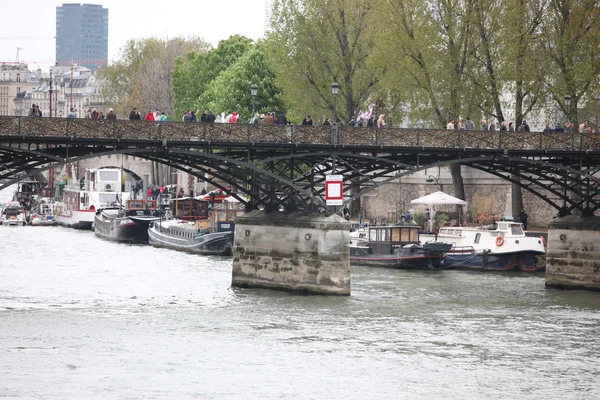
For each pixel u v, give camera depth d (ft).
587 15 336.49
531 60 340.80
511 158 285.84
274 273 286.25
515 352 210.79
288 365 196.75
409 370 194.90
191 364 196.13
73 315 244.01
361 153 290.97
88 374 187.73
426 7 361.71
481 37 354.54
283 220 283.79
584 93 340.80
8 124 246.68
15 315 243.40
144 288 295.28
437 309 258.57
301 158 286.87
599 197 360.07
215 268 358.02
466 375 192.34
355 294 281.33
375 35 378.94
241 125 265.95
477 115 354.74
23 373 187.11
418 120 362.33
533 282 318.45
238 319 239.91
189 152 260.01
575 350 213.46
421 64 359.05
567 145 291.38
